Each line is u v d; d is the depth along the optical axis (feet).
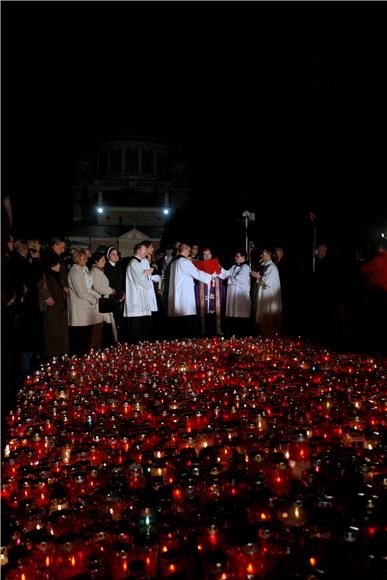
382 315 23.73
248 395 19.34
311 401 17.95
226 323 49.85
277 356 28.30
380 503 10.09
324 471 11.95
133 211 244.42
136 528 9.71
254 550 8.33
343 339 33.47
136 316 39.99
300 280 46.65
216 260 45.98
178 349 31.94
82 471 12.28
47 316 30.32
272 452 12.82
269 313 42.04
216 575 8.02
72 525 10.17
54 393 21.21
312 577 8.15
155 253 68.49
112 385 22.75
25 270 25.91
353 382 21.65
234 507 10.26
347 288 35.04
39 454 14.69
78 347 34.30
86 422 17.16
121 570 8.67
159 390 21.08
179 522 10.06
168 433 15.11
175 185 258.57
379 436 14.25
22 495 11.69
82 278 34.06
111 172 261.65
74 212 262.26
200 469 11.78
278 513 9.87
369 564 8.64
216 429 15.05
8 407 18.84
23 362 29.84
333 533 9.07
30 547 9.15
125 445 14.85
